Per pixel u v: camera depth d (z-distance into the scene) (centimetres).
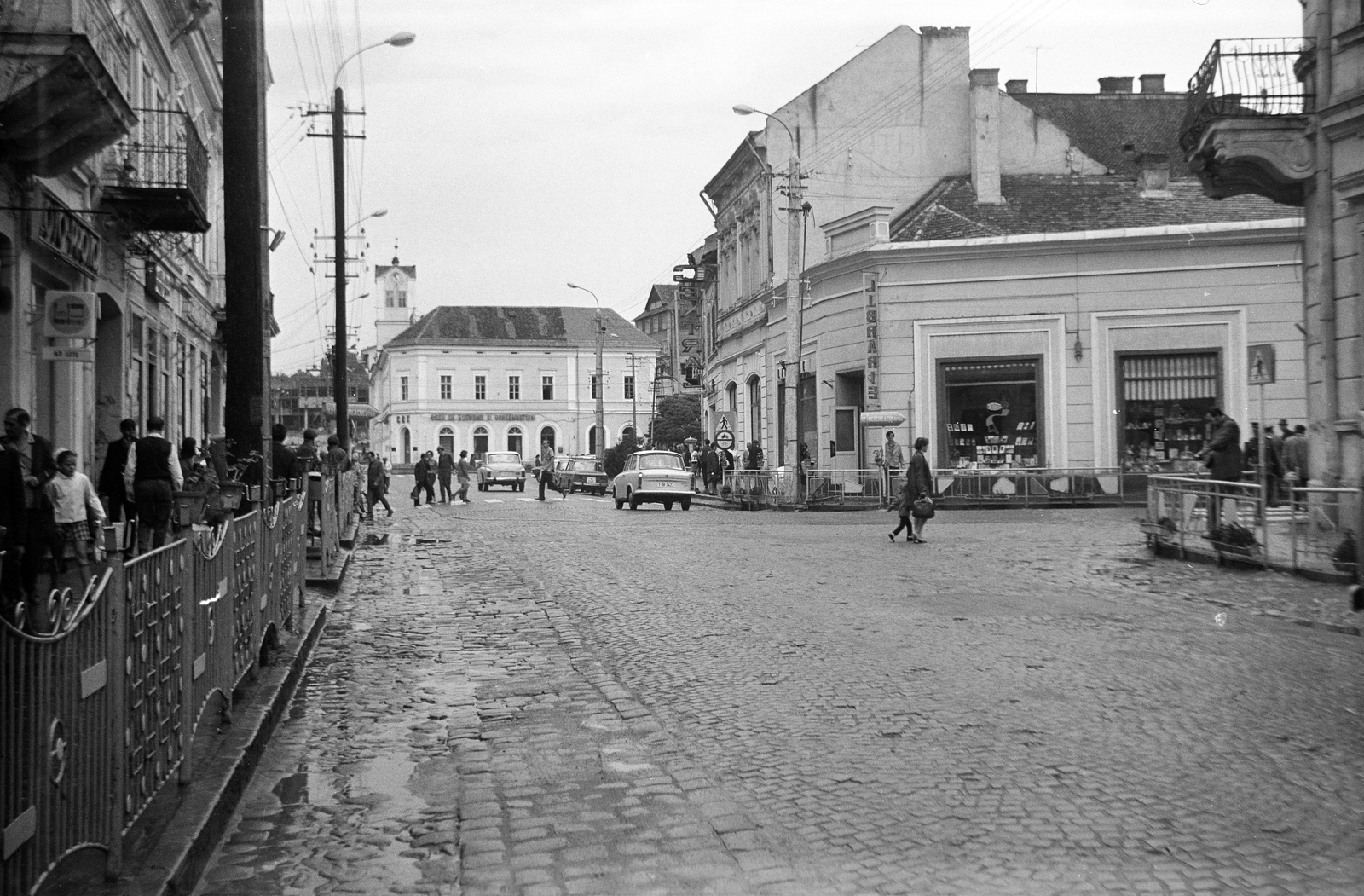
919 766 628
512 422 10900
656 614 1227
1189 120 1927
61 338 1639
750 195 4653
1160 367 3381
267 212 1274
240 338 1219
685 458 5431
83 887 425
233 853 514
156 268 2456
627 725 743
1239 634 1055
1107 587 1406
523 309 11425
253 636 814
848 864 485
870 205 4197
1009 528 2445
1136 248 3369
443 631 1145
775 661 944
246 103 1218
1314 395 1795
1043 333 3438
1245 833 517
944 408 3512
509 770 643
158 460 1461
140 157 2069
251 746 638
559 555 1927
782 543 2111
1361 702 772
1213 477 1966
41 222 1584
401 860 504
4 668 334
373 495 3177
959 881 465
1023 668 899
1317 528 1417
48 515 1141
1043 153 4094
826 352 3841
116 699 436
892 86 4203
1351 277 1670
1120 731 699
